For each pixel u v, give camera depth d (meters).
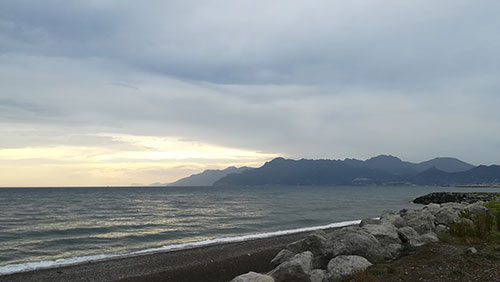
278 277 11.85
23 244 26.17
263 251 22.22
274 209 59.38
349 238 14.00
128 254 21.80
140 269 17.97
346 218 44.44
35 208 62.19
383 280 10.22
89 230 33.47
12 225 37.72
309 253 13.59
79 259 20.44
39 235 30.42
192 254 21.41
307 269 12.04
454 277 10.05
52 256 21.89
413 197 110.56
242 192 158.25
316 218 44.22
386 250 13.48
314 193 148.50
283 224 38.25
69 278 16.36
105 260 19.94
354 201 86.00
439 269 10.79
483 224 15.48
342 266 11.66
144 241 27.56
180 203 77.62
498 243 13.62
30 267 18.48
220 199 95.44
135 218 45.41
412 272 10.71
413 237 15.23
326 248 14.12
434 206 27.66
